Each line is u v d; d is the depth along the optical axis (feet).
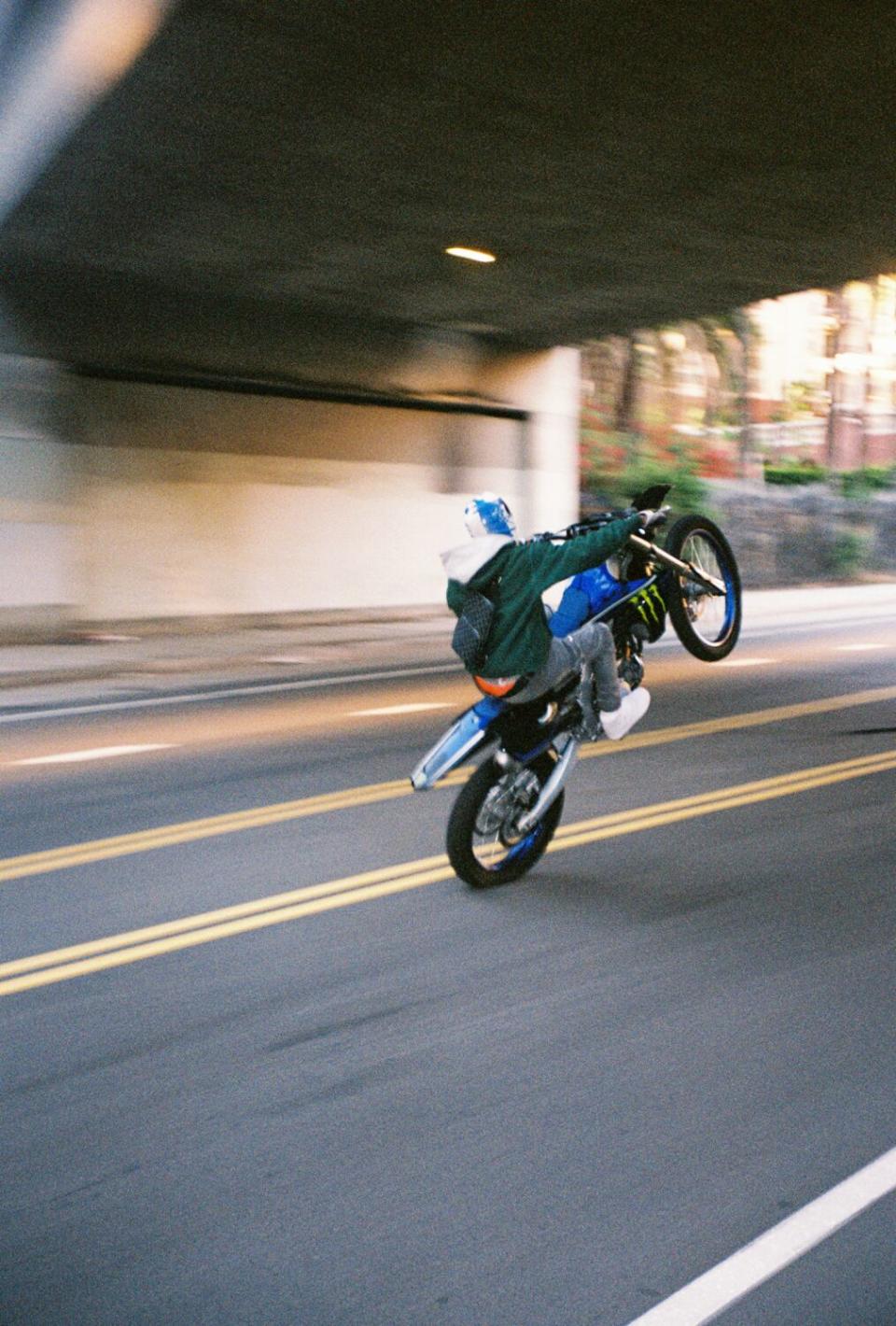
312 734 35.32
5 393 54.80
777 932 18.99
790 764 30.27
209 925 19.45
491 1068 14.62
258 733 35.65
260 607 63.57
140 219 47.67
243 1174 12.42
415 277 56.90
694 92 34.76
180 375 59.47
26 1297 10.62
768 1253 11.07
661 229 49.01
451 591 19.95
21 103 41.09
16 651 53.72
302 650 55.36
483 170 41.88
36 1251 11.23
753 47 31.83
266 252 52.44
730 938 18.78
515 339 70.85
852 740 33.14
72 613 57.52
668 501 86.38
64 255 53.01
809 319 111.45
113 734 35.99
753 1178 12.25
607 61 32.60
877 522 100.73
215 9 29.50
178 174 42.11
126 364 57.98
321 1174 12.41
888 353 118.11
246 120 37.09
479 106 36.09
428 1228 11.51
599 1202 11.90
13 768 31.45
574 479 75.41
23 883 21.75
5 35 41.29
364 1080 14.34
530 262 54.24
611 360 92.38
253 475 62.75
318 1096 13.97
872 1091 13.99
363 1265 10.99
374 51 31.99
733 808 26.21
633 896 20.72
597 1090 14.10
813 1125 13.26
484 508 20.02
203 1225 11.58
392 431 67.56
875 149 39.65
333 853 23.29
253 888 21.29
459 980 17.24
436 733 35.09
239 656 53.01
